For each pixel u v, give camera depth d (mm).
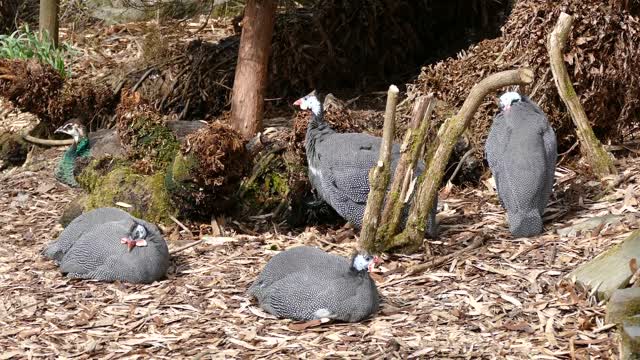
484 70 11016
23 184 12133
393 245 8891
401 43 14828
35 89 12727
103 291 8539
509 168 9008
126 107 10422
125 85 13945
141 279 8633
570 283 7910
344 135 9492
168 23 16031
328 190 9328
